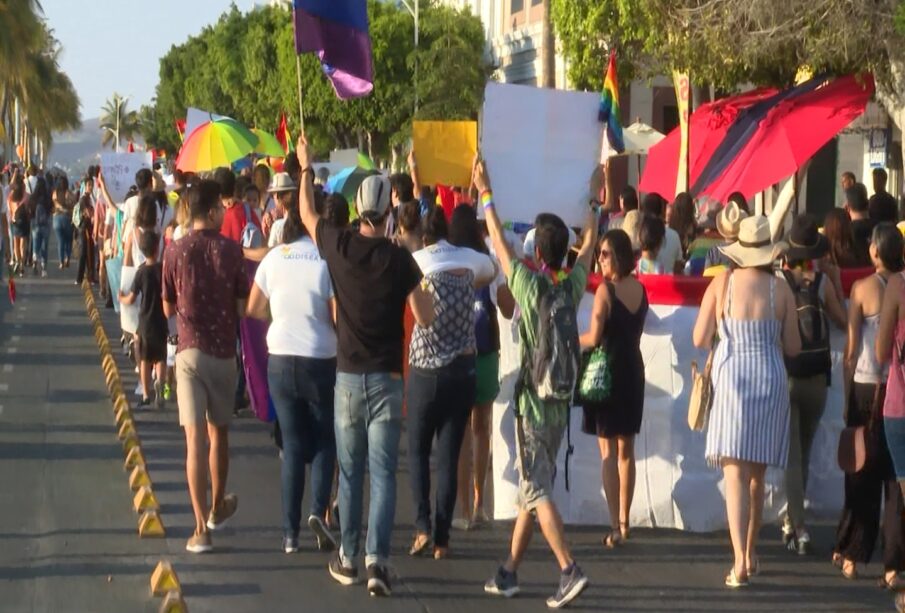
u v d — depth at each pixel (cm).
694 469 1742
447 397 1534
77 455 2164
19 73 12119
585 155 1619
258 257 1944
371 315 1409
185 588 1470
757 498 1536
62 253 5925
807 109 2641
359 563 1574
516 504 1758
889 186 3872
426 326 1430
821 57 2738
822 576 1567
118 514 1794
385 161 8462
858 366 1531
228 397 1611
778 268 1638
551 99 1612
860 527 1543
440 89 6819
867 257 1766
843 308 1666
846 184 2755
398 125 7988
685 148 2827
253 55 10088
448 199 2519
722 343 1487
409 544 1673
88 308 4397
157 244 2478
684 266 2128
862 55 2700
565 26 3922
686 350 1725
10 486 1944
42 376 2997
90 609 1390
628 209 2283
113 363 2961
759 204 4381
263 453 2219
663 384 1738
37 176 5719
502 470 1773
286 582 1497
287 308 1541
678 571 1574
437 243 1536
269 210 2573
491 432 1906
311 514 1599
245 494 1930
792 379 1611
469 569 1562
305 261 1539
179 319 1581
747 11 2809
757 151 2595
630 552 1653
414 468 1592
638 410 1630
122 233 3019
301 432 1588
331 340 1543
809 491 1814
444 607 1419
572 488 1770
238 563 1570
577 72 3947
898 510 1491
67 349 3459
